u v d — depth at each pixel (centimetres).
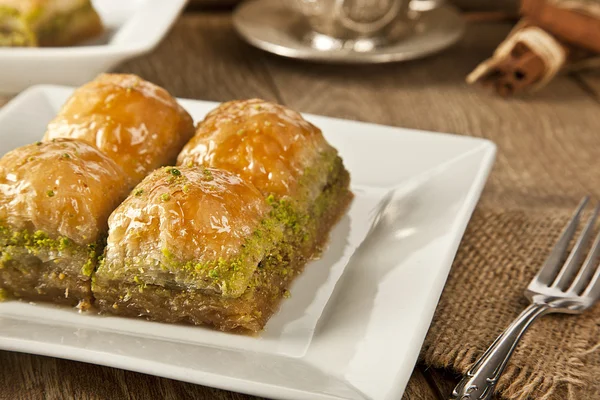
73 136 40
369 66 57
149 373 34
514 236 42
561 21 53
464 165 42
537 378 35
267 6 61
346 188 42
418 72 56
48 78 50
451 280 39
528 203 45
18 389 35
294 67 56
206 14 67
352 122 45
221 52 58
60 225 36
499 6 68
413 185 42
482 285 39
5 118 45
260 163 39
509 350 35
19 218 37
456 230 39
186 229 35
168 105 41
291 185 39
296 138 40
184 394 35
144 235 36
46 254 37
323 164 40
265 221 37
